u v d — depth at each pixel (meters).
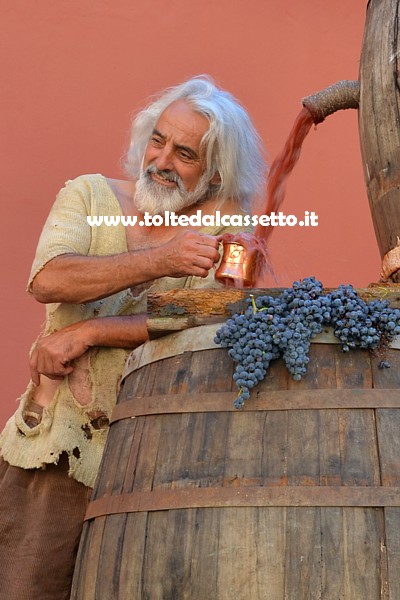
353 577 2.47
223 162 3.83
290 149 3.58
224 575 2.53
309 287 2.75
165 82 6.01
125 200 3.87
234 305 2.84
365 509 2.53
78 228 3.70
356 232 6.03
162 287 3.75
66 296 3.56
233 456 2.63
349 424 2.62
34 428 3.60
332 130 6.10
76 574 2.91
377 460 2.58
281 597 2.48
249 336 2.69
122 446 2.87
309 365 2.69
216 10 6.12
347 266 5.98
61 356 3.56
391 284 2.84
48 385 3.68
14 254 5.76
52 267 3.59
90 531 2.89
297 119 3.56
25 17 5.97
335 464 2.57
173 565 2.59
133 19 6.05
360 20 6.20
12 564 3.52
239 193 3.93
